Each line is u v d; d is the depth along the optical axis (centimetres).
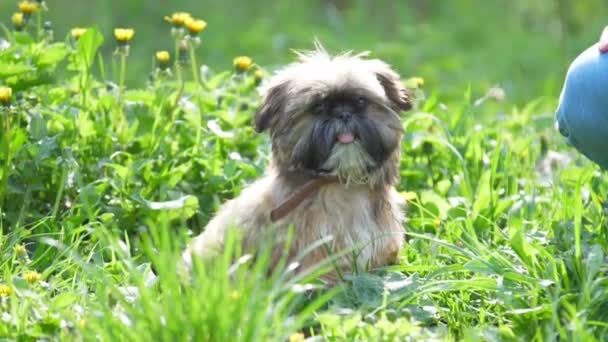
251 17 2181
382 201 880
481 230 948
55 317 755
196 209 985
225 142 1065
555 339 748
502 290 798
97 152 1014
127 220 959
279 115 862
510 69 1888
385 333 741
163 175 984
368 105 847
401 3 2248
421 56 1953
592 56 802
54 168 980
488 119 1338
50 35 1128
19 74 990
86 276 847
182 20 1092
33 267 886
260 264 719
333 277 854
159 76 1110
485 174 984
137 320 700
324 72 846
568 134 833
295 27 2083
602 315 775
